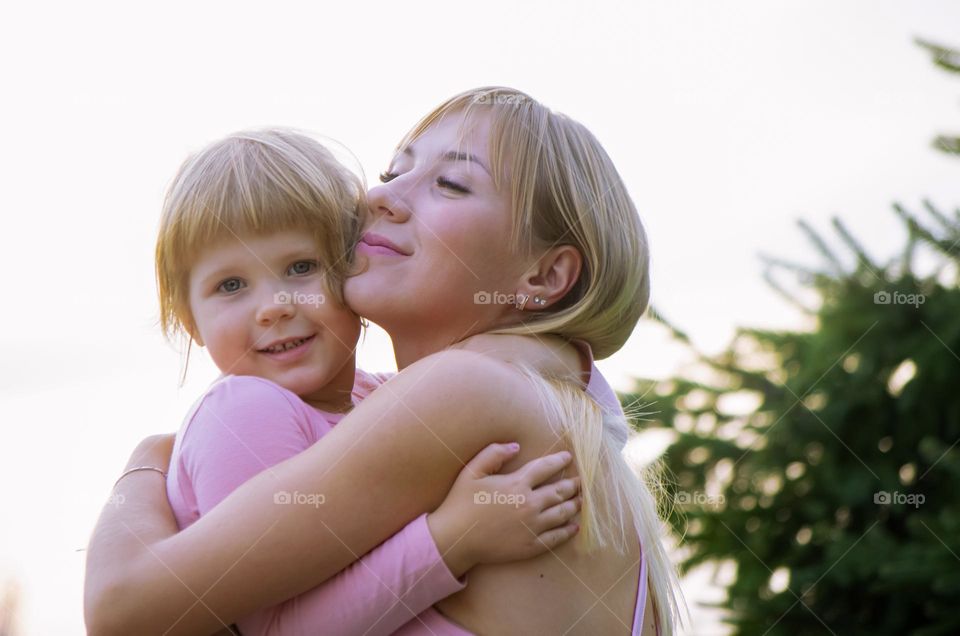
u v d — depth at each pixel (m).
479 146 1.74
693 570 3.90
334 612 1.48
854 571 3.45
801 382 3.87
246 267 1.71
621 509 1.67
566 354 1.80
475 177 1.72
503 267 1.74
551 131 1.79
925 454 3.64
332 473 1.50
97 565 1.50
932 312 3.71
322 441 1.54
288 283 1.73
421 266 1.71
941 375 3.63
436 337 1.77
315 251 1.74
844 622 3.61
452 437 1.53
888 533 3.68
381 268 1.73
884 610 3.57
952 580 3.23
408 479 1.52
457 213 1.70
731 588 3.78
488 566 1.55
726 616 3.69
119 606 1.45
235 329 1.72
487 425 1.55
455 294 1.72
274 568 1.47
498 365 1.62
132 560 1.49
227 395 1.63
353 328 1.79
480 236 1.71
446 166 1.74
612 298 1.80
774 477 3.86
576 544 1.60
